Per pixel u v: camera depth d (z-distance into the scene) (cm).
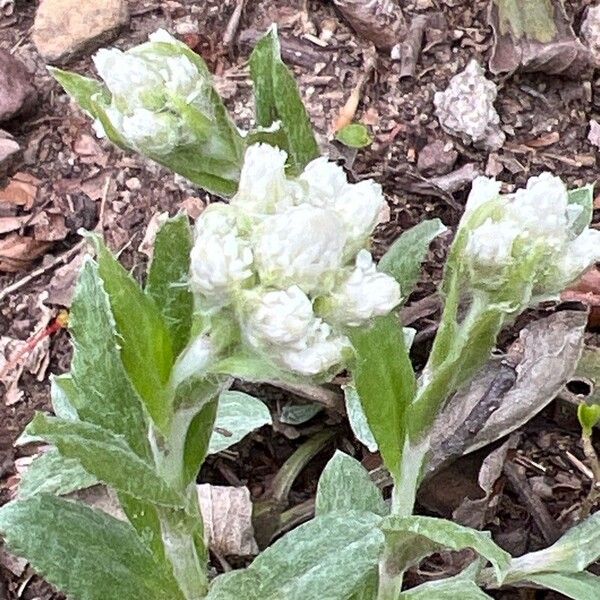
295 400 14
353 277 7
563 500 13
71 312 8
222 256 7
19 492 11
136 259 15
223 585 9
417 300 15
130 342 8
